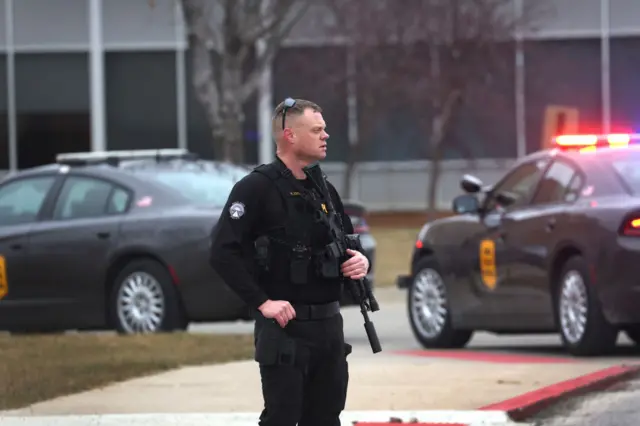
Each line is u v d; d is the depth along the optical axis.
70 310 29.81
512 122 83.94
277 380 13.06
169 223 28.42
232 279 12.91
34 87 87.00
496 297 27.61
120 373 22.55
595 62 84.44
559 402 18.94
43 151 87.00
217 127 57.56
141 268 28.72
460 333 29.48
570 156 26.42
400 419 17.89
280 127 13.22
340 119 81.44
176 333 27.75
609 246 23.72
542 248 25.94
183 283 28.11
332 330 13.26
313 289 13.09
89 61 86.56
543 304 26.14
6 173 87.06
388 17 72.12
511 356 25.84
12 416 18.70
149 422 18.08
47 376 22.14
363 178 86.88
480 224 28.42
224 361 24.30
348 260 13.20
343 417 18.05
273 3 57.94
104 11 86.12
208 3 62.38
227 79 57.44
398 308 42.44
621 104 84.44
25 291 30.27
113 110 86.44
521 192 27.73
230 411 18.83
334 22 76.62
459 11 71.19
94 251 29.28
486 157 84.50
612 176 24.91
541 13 74.56
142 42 86.00
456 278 29.05
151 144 86.25
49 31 86.75
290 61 78.94
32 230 30.23
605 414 18.33
